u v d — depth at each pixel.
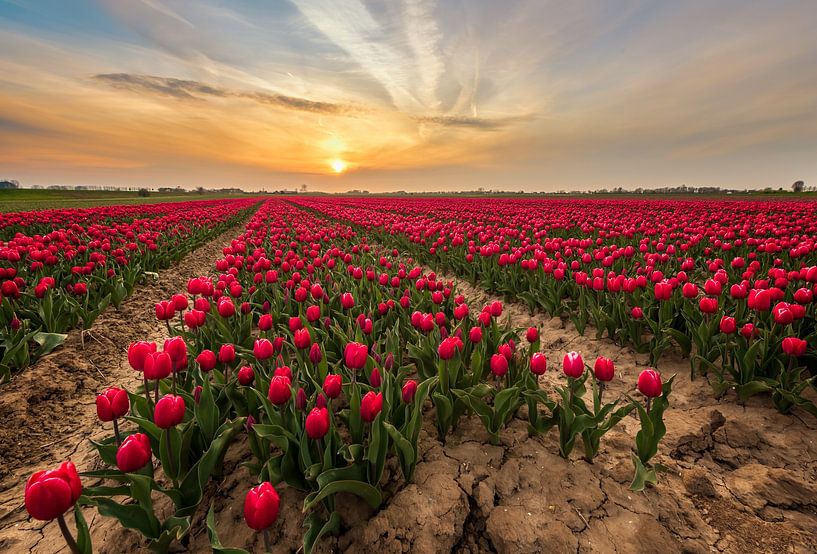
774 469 3.29
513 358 4.19
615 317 6.09
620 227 14.09
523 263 8.13
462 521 2.92
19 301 6.76
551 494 3.10
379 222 20.86
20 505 3.33
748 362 4.18
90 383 5.41
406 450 3.00
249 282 8.60
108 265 9.73
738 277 7.80
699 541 2.70
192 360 4.28
